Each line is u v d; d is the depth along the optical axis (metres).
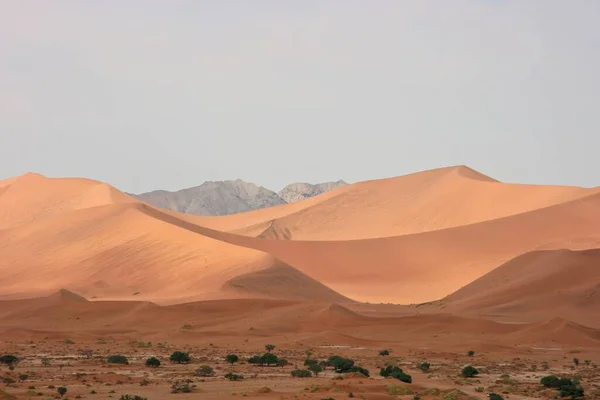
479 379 104.31
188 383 91.38
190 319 194.62
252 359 118.69
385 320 188.50
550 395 88.31
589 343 164.25
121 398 75.25
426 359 133.25
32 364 113.88
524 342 165.00
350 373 101.56
